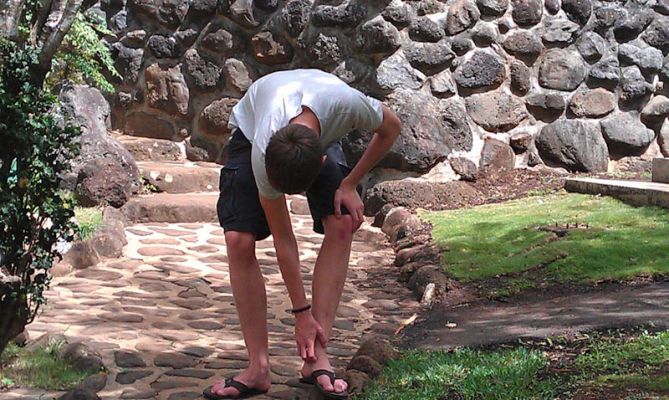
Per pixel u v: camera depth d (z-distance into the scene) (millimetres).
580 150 8227
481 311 5141
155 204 7359
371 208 7695
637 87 8359
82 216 6711
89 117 7512
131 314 5145
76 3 3730
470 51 8031
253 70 8422
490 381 3818
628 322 4543
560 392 3625
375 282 6105
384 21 7824
